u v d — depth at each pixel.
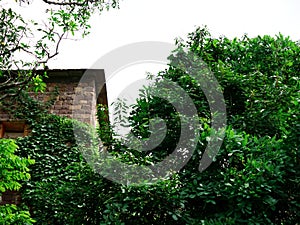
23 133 7.54
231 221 3.63
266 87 4.61
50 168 6.78
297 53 5.43
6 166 4.59
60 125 7.32
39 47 5.09
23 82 5.09
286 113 4.40
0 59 5.03
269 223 3.73
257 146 4.09
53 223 4.99
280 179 3.79
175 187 3.94
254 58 5.48
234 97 4.88
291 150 4.11
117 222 3.68
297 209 3.91
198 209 4.04
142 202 3.77
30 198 6.39
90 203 4.07
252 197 3.75
